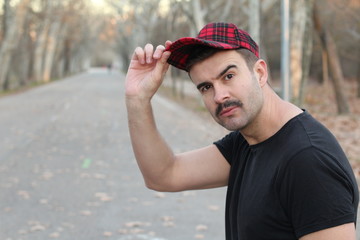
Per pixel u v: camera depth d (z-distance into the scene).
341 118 16.98
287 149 1.53
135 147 1.99
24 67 44.84
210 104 1.67
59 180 8.21
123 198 7.12
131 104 1.96
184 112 20.52
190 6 23.72
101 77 76.00
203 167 2.02
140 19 47.28
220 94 1.62
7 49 34.75
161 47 1.88
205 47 1.63
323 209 1.41
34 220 6.13
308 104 25.19
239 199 1.69
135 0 46.88
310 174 1.44
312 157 1.46
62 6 49.16
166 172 2.01
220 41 1.64
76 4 51.97
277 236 1.54
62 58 74.56
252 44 1.69
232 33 1.65
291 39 18.64
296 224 1.47
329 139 1.53
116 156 10.39
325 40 18.47
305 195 1.44
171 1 31.59
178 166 2.03
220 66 1.62
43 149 11.30
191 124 16.11
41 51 52.06
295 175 1.47
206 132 14.09
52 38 57.91
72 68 98.31
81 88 42.53
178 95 33.25
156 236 5.56
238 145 1.92
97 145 11.88
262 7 19.97
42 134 13.85
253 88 1.63
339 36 28.70
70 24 63.53
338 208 1.41
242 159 1.81
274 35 37.06
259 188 1.58
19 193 7.37
